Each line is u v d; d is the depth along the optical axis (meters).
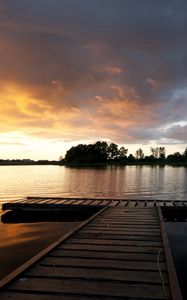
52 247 7.39
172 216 16.50
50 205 17.52
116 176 62.53
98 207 17.00
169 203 17.91
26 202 18.61
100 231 9.68
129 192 33.12
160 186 40.22
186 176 63.53
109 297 4.88
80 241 8.34
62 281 5.47
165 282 5.43
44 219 17.03
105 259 6.73
